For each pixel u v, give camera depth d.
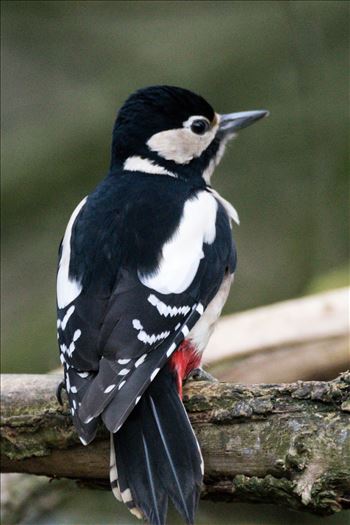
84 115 15.77
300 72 15.59
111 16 16.52
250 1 16.16
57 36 16.72
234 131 10.59
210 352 11.02
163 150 9.92
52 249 15.50
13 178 15.48
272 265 15.36
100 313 7.95
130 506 7.40
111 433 7.62
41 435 8.41
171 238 8.57
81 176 15.55
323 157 15.53
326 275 13.48
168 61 16.05
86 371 7.64
